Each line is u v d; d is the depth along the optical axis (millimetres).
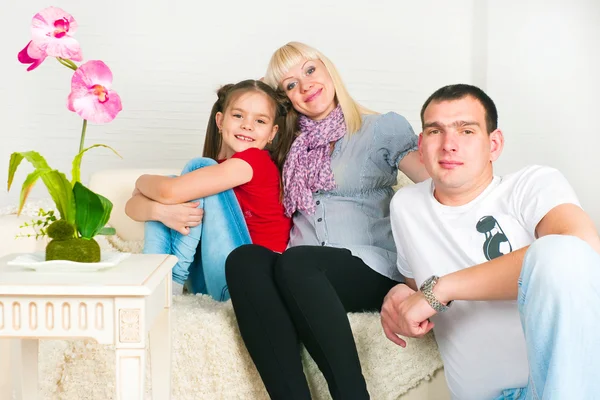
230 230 1786
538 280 1080
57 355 1571
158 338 1424
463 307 1390
